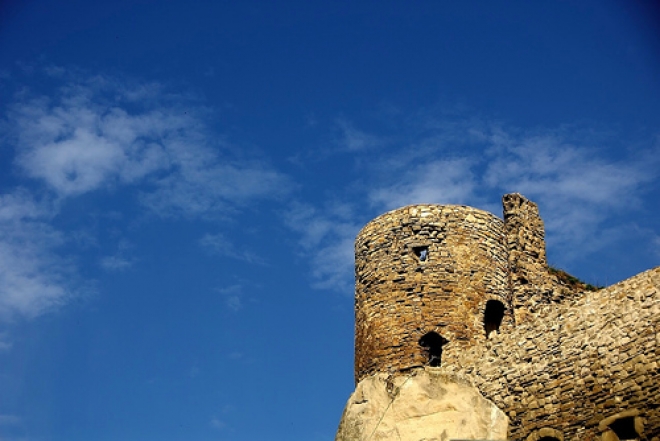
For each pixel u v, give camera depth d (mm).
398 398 36688
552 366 34188
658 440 30328
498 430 34656
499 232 41281
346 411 37594
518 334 36000
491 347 36688
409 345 38250
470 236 40281
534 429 33906
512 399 35000
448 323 38406
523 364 35219
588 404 32594
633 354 31828
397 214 40781
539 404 34094
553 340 34531
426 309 38719
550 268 42531
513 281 40906
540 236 42812
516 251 41406
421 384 36750
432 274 39312
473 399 35844
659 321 31531
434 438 35219
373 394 37219
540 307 40750
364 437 36219
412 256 39844
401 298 39125
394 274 39625
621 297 33031
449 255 39688
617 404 31766
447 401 36062
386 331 38812
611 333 32750
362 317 39844
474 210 41000
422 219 40406
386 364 38312
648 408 30906
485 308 39125
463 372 36969
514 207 42500
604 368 32500
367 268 40406
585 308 34000
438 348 39094
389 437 35781
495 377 35875
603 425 31844
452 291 39000
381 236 40594
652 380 31062
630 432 31641
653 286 32219
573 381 33312
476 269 39688
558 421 33312
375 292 39719
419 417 36000
